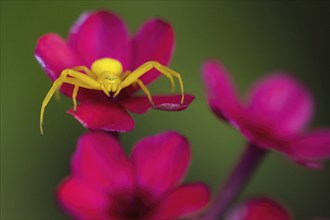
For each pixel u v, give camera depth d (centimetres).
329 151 16
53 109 28
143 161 14
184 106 14
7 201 27
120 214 14
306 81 31
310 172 28
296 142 16
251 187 28
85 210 13
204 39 31
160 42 15
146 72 15
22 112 28
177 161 14
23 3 29
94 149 14
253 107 17
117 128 14
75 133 27
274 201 13
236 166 16
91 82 14
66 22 29
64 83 15
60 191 13
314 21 32
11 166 27
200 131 28
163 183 14
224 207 15
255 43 31
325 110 31
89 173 14
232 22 31
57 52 15
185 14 31
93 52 15
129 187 14
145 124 28
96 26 15
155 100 14
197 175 27
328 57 32
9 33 29
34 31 29
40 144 27
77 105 14
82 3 30
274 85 17
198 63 30
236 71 30
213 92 15
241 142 28
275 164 28
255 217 13
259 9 32
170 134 14
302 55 32
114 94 14
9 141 27
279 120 16
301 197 28
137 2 30
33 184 27
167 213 14
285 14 32
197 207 14
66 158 27
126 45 15
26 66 28
